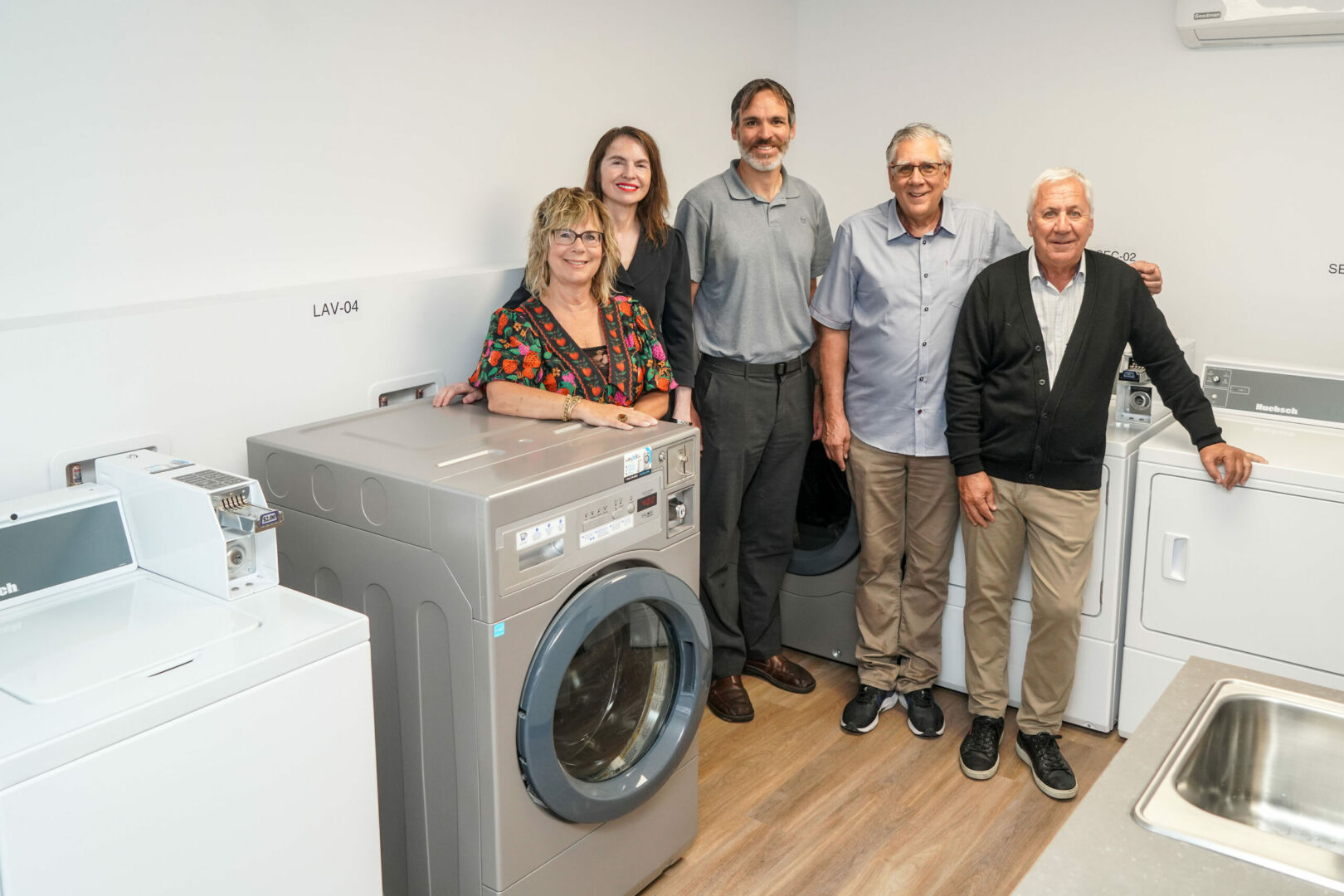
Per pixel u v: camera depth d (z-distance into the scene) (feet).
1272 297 10.39
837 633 10.66
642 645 7.00
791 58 12.63
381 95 8.20
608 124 10.21
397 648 6.31
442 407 7.70
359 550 6.33
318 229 7.93
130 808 4.53
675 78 10.93
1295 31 9.57
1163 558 8.77
